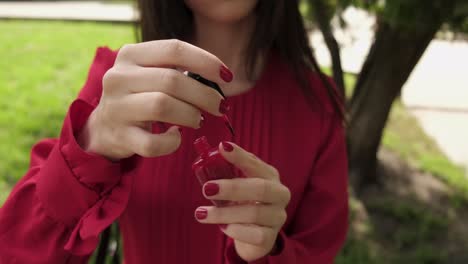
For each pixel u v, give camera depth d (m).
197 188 0.54
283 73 0.59
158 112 0.37
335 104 0.59
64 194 0.45
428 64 3.48
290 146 0.57
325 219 0.56
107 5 4.69
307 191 0.58
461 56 3.65
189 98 0.38
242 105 0.57
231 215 0.43
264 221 0.43
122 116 0.39
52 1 4.84
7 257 0.47
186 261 0.55
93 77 0.54
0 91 2.57
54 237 0.47
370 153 1.89
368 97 1.74
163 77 0.38
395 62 1.60
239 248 0.48
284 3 0.57
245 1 0.52
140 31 0.61
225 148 0.42
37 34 3.68
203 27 0.59
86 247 0.45
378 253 1.61
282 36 0.59
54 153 0.46
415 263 1.57
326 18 1.14
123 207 0.44
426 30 1.15
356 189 1.91
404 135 2.48
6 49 3.28
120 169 0.45
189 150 0.54
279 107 0.57
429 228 1.73
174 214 0.54
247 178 0.42
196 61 0.39
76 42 3.50
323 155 0.58
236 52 0.59
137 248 0.56
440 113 2.77
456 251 1.63
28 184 0.49
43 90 2.64
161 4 0.58
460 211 1.86
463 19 1.07
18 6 4.63
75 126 0.45
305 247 0.55
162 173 0.54
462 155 2.35
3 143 2.09
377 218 1.78
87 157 0.43
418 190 1.97
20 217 0.48
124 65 0.40
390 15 1.06
